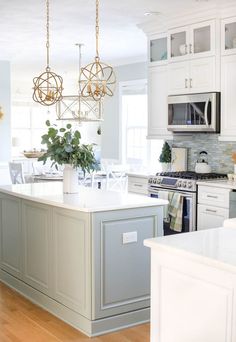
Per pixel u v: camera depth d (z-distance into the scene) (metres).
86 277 3.61
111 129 9.35
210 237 2.54
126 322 3.78
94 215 3.56
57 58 8.63
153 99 6.32
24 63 9.27
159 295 2.44
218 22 5.27
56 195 4.24
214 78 5.36
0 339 3.53
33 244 4.31
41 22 5.72
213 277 2.14
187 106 5.66
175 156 6.49
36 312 4.08
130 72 8.80
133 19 5.67
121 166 7.80
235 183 5.04
